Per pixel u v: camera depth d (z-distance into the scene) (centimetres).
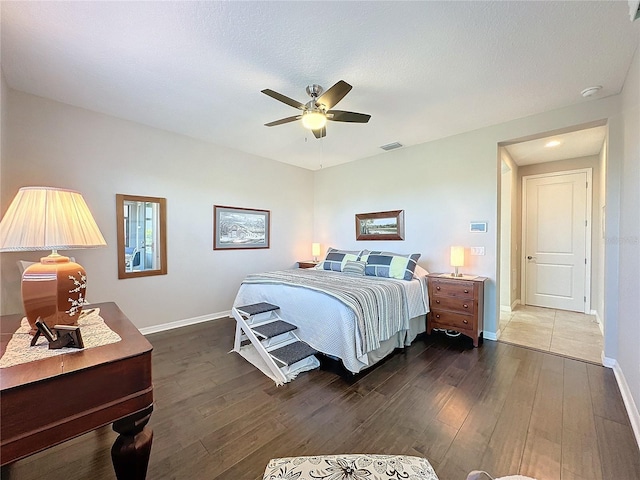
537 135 322
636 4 124
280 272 417
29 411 86
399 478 139
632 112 221
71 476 145
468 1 164
